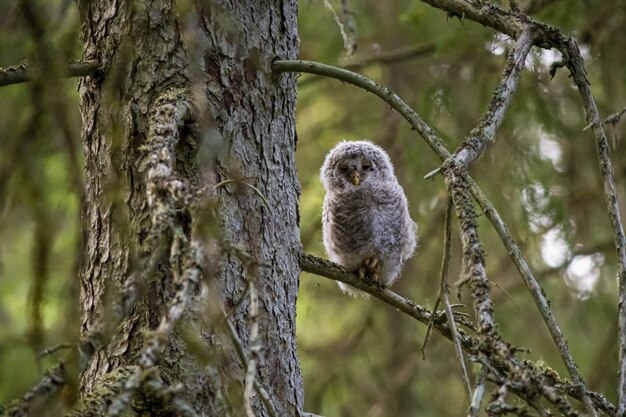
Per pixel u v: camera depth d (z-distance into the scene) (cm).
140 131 754
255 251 766
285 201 803
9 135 611
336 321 1775
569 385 626
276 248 785
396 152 1617
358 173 1226
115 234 746
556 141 1462
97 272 750
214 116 769
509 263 1577
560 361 1541
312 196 1653
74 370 479
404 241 1233
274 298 773
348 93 1655
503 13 806
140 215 738
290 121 827
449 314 628
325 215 1267
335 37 1469
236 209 763
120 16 777
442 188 1498
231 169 765
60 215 681
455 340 616
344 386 1611
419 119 729
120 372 625
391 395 1611
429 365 1650
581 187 1485
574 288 1583
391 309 1681
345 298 1691
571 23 1343
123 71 765
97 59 777
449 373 1642
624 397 682
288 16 836
